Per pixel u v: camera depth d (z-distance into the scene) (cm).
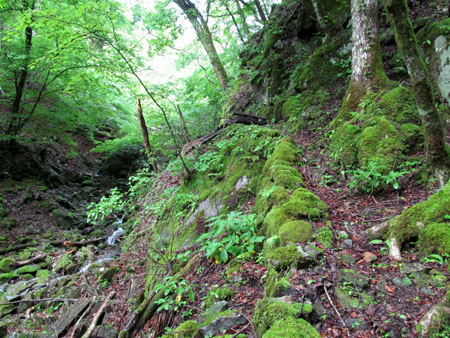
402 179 371
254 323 231
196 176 677
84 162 1543
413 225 270
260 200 443
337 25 775
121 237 885
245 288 314
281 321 199
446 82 495
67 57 1034
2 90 1102
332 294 233
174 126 938
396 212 322
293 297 232
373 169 372
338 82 693
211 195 570
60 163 1396
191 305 353
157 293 419
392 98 476
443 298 206
